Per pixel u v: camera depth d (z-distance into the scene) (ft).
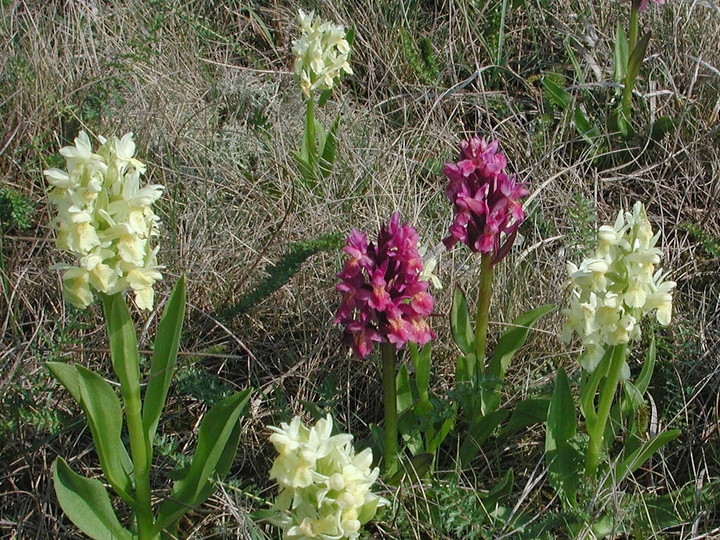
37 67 3.13
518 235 2.94
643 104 3.39
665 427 2.59
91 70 3.22
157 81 3.25
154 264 2.23
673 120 3.23
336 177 3.15
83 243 2.15
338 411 2.66
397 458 2.45
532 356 2.73
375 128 3.34
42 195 2.91
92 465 2.55
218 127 3.27
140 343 2.64
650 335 2.70
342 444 2.16
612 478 2.39
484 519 2.42
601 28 3.80
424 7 4.13
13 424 2.47
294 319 2.79
